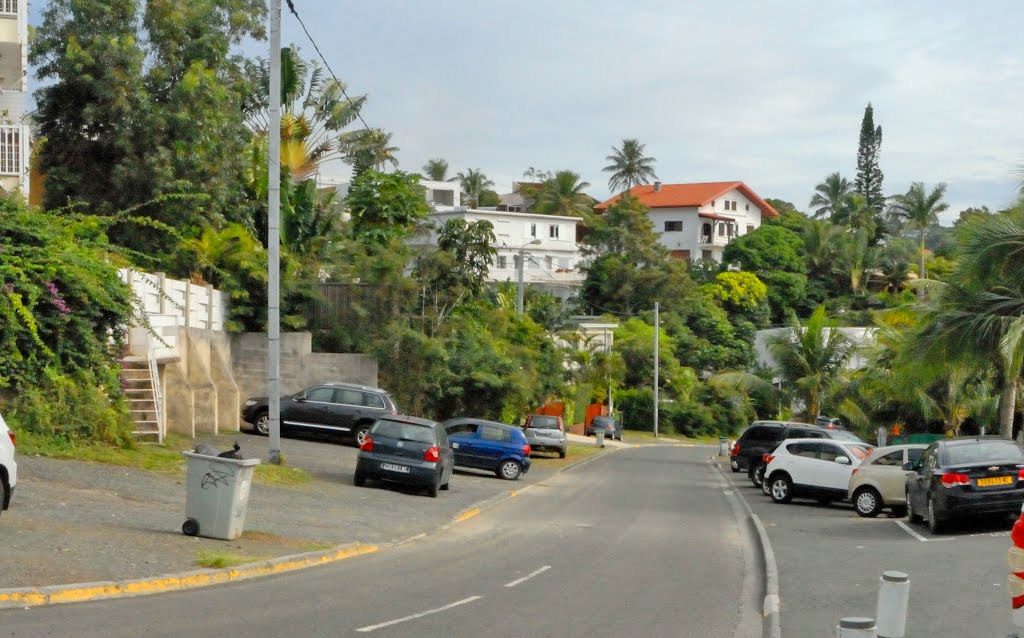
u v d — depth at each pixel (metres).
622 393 73.69
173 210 33.41
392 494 22.67
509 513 22.50
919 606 11.12
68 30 34.09
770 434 33.41
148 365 24.92
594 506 24.84
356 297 36.81
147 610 9.55
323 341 36.69
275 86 23.00
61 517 13.70
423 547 16.08
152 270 33.16
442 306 40.41
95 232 25.25
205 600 10.28
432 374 36.84
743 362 78.56
